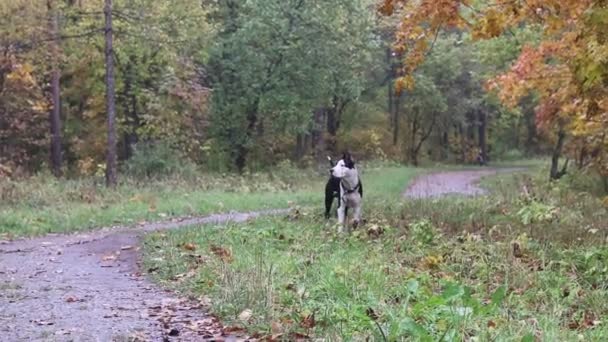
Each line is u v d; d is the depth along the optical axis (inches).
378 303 265.3
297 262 373.4
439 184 1242.0
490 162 2464.3
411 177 1422.2
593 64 395.2
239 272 340.2
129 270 409.1
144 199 818.2
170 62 1209.4
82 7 1144.8
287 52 1258.6
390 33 1834.4
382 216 590.9
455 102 2112.5
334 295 287.4
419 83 1948.8
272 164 1485.0
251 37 1236.5
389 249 434.6
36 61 1133.1
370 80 2123.5
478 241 433.4
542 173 1261.1
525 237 417.7
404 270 357.4
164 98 1190.3
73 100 1421.0
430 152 2375.7
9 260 453.1
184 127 1241.4
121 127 1296.8
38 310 291.9
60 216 669.3
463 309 229.0
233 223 590.9
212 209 786.8
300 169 1427.2
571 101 634.2
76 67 1279.5
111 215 696.4
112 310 291.0
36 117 1311.5
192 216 743.1
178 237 514.3
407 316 228.7
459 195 852.0
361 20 1365.7
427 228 473.4
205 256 418.3
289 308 273.1
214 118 1306.6
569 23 492.7
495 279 339.3
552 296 294.0
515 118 2349.9
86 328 258.8
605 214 598.5
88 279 378.0
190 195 881.5
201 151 1330.0
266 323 253.3
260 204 844.6
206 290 321.7
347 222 551.8
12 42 1054.4
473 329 224.7
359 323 234.4
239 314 268.8
